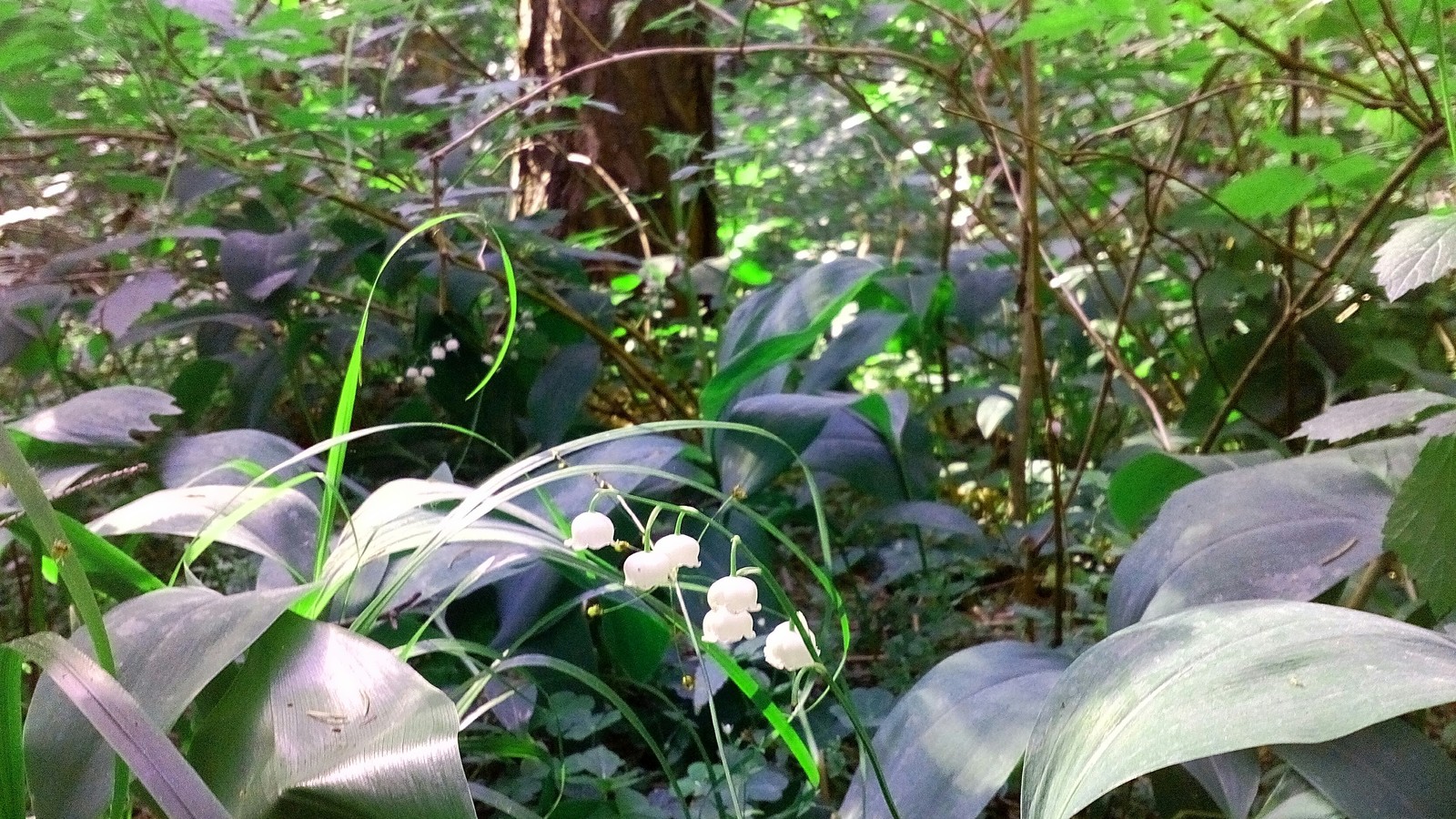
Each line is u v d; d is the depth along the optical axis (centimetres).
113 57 51
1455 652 22
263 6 60
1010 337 69
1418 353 46
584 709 34
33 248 64
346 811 20
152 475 38
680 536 26
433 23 65
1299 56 42
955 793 26
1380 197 37
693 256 73
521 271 54
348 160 51
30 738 22
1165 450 43
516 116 57
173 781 19
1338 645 23
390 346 56
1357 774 23
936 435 63
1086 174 56
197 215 59
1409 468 31
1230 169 58
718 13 52
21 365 53
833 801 34
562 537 30
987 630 46
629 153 68
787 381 57
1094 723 23
